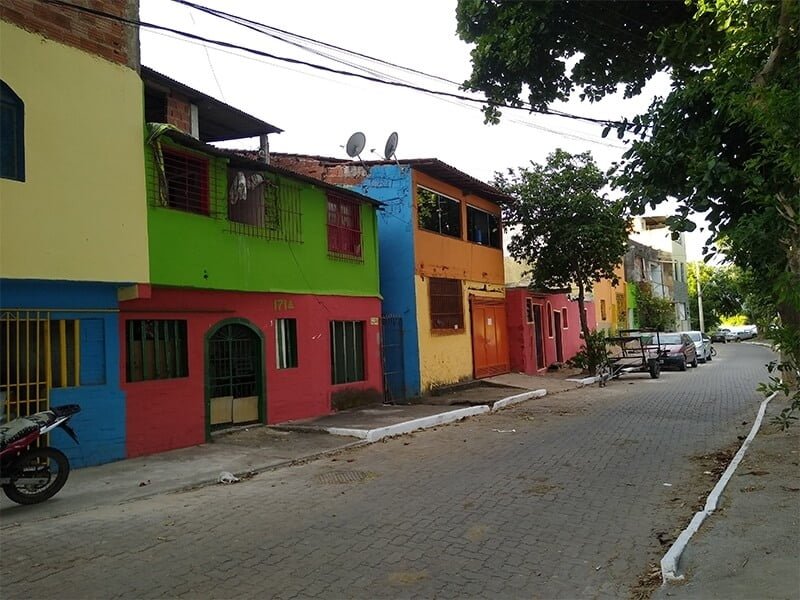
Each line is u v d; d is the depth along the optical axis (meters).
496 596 4.64
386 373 17.22
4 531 6.32
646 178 7.53
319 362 14.10
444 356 18.59
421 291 17.72
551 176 22.11
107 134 8.91
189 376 10.86
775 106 5.16
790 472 7.73
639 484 7.90
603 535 5.98
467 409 14.61
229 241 11.56
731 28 6.60
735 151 6.95
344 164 18.09
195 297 11.10
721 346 53.44
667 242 53.00
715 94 6.55
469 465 9.17
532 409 15.59
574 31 10.21
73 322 9.22
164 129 9.73
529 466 9.00
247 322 12.23
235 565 5.28
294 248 13.45
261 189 12.70
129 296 9.41
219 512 6.95
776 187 5.55
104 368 9.49
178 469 9.05
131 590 4.79
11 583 4.95
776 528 5.70
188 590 4.78
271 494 7.75
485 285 21.61
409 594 4.68
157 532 6.23
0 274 7.66
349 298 15.32
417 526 6.28
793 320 6.34
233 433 11.79
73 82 8.52
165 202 10.16
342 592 4.71
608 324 35.41
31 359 8.71
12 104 7.94
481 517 6.57
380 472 8.87
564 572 5.09
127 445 9.73
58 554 5.61
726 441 10.65
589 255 21.94
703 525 5.95
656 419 13.29
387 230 17.78
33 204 7.99
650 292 42.88
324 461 9.84
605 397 17.80
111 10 9.11
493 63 10.58
